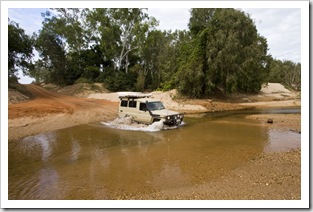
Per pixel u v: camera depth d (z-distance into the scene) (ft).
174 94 106.22
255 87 123.54
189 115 62.34
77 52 182.19
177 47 163.63
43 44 163.53
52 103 81.05
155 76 181.16
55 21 172.24
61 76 174.81
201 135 33.37
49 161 21.90
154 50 185.88
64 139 31.01
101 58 181.98
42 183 16.92
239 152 24.40
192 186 16.07
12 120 42.96
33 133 34.88
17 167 20.29
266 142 28.96
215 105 84.69
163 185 16.31
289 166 19.62
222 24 94.99
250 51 95.81
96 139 30.96
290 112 65.31
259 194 14.71
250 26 97.86
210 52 93.50
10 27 102.58
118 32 164.66
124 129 38.22
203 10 123.85
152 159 22.25
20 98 88.12
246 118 53.47
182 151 24.91
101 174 18.49
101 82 161.68
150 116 39.68
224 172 18.60
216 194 14.83
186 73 97.40
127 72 174.60
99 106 77.30
